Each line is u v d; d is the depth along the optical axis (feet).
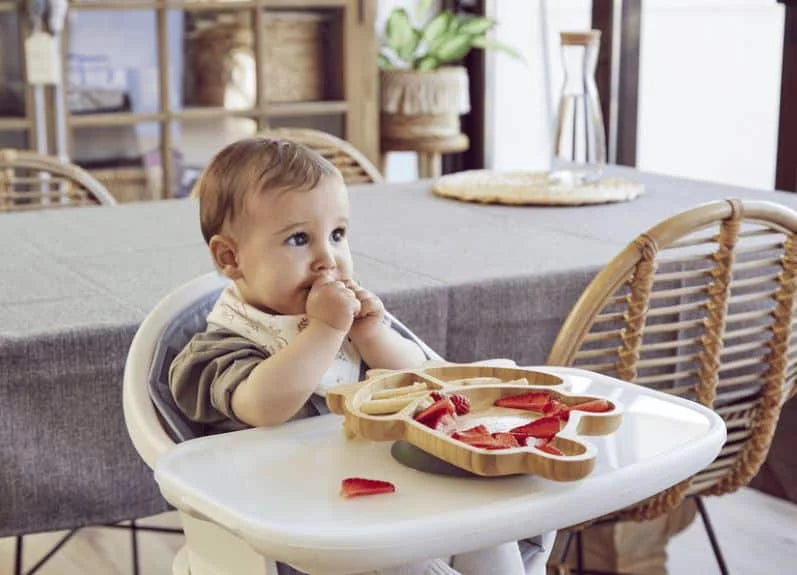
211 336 3.77
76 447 4.42
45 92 11.64
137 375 3.85
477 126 14.16
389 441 3.18
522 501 2.87
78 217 7.02
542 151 13.93
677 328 5.06
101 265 5.65
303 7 12.72
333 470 3.15
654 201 7.37
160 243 6.20
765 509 8.26
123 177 12.19
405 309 5.01
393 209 7.22
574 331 4.83
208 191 3.80
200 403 3.67
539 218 6.82
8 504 4.32
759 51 12.18
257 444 3.35
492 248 5.95
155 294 5.03
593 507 2.96
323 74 13.01
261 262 3.70
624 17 11.92
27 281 5.30
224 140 12.62
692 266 5.55
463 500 2.92
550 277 5.35
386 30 13.08
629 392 3.69
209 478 3.10
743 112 12.41
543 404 3.26
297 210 3.67
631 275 4.84
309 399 3.80
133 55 12.12
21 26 11.48
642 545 7.23
